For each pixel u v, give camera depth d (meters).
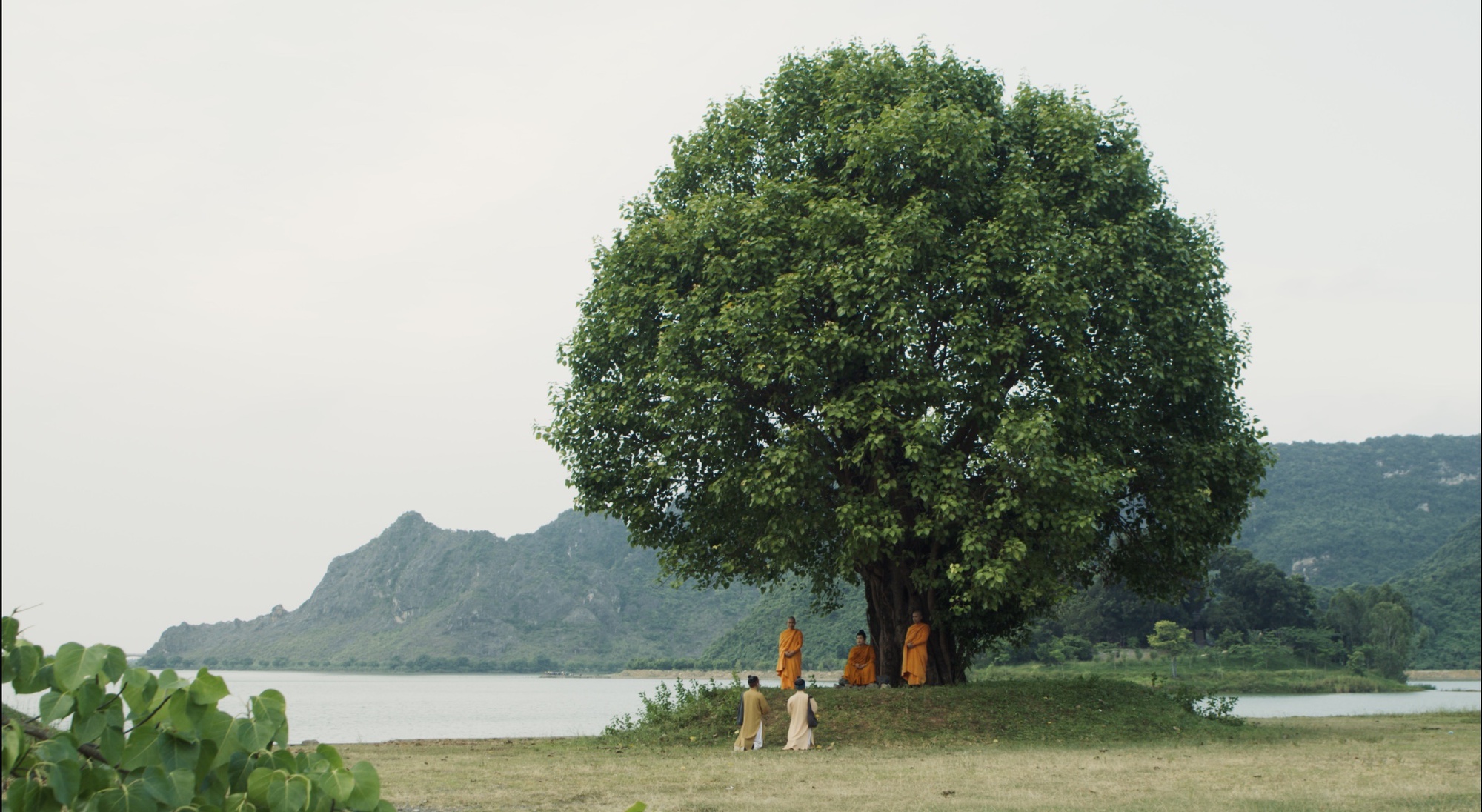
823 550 21.64
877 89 19.70
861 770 13.16
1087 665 83.81
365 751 17.08
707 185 20.91
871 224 17.28
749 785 11.61
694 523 20.39
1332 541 191.00
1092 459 17.34
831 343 17.34
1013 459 16.97
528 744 18.67
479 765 14.01
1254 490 20.58
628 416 19.14
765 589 23.31
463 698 74.50
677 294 18.72
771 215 18.39
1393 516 199.62
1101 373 17.91
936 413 17.02
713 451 18.05
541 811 9.63
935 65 20.52
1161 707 20.19
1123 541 21.64
